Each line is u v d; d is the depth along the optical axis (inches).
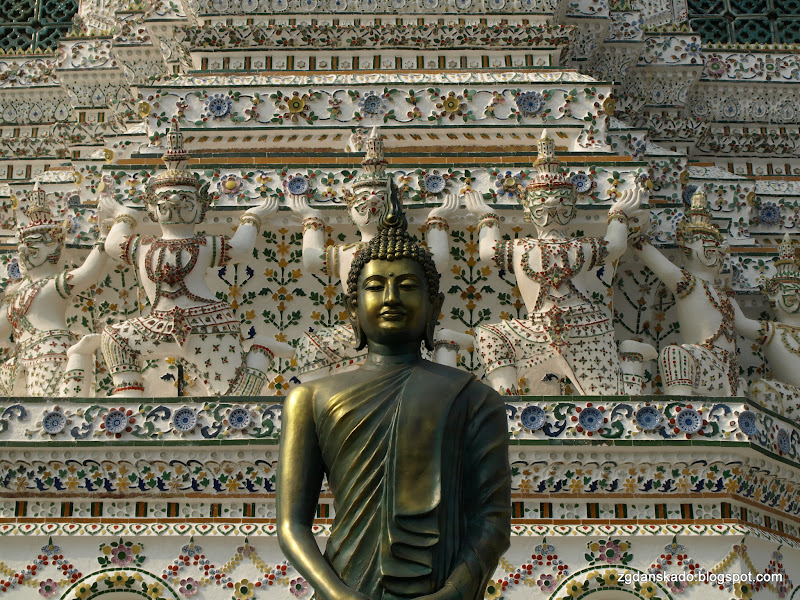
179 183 590.6
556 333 582.2
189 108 703.1
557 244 600.7
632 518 541.0
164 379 619.2
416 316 313.6
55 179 823.7
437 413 295.9
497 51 760.3
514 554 534.3
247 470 540.4
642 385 614.2
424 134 701.9
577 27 781.3
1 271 705.6
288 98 703.1
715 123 911.7
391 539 285.6
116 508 539.8
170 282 578.2
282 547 293.1
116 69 880.9
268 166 650.2
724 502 542.6
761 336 649.6
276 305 639.8
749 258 722.8
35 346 618.2
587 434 538.9
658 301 663.1
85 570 528.7
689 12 989.2
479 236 615.8
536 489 540.7
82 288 631.2
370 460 293.7
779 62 925.8
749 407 544.7
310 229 621.3
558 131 703.1
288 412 306.3
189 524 537.3
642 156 735.7
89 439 537.6
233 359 573.9
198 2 784.3
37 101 920.3
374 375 307.0
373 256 317.7
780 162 911.7
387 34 756.0
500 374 577.6
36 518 536.1
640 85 887.1
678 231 656.4
